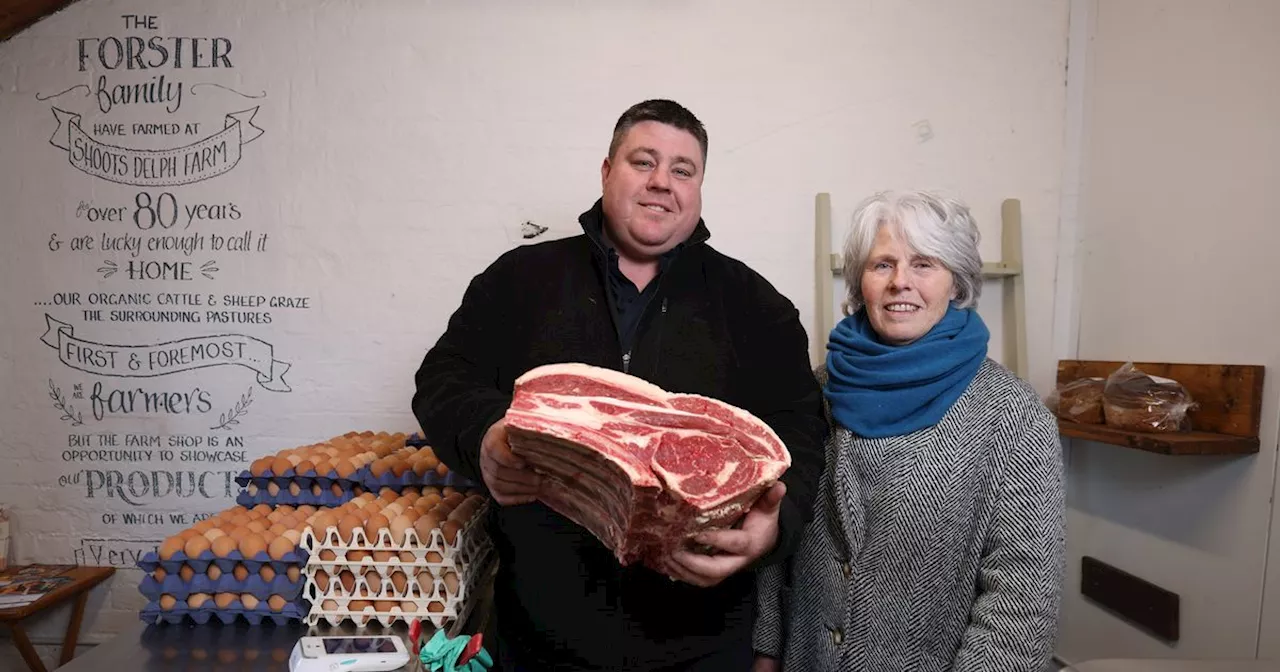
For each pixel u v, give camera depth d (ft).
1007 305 8.46
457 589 5.33
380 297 8.36
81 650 8.43
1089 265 8.24
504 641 4.79
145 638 5.18
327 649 4.75
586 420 3.32
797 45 8.35
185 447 8.42
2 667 8.39
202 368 8.39
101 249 8.35
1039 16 8.41
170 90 8.29
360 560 5.24
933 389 4.63
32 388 8.39
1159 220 7.22
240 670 4.73
